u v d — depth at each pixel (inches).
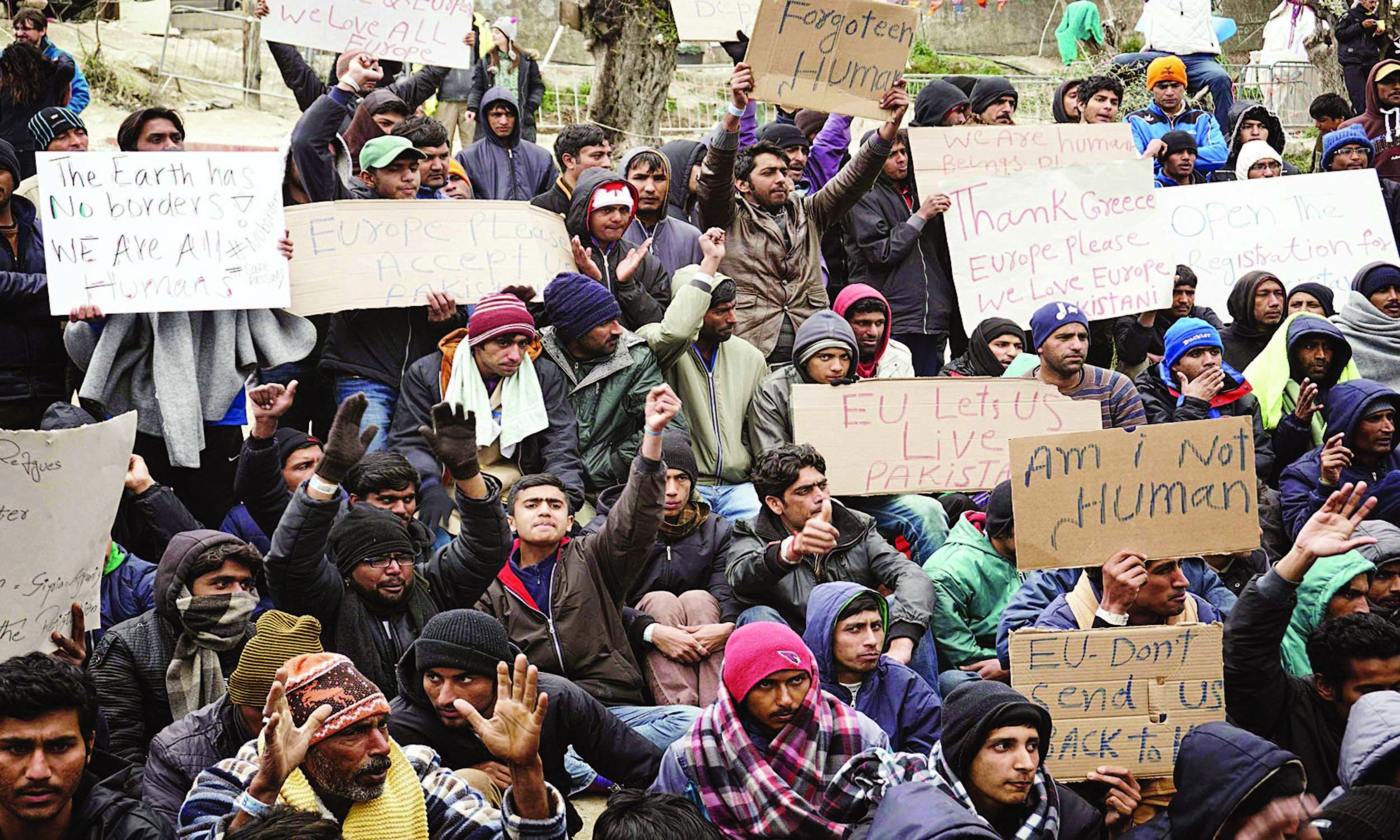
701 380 314.8
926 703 234.4
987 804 187.5
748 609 267.6
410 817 179.3
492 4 740.0
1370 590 269.6
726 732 196.2
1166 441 224.7
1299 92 711.1
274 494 258.5
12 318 292.4
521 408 290.5
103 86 642.2
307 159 314.5
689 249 350.9
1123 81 553.0
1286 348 349.4
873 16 334.6
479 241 319.9
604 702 245.9
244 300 292.0
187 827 172.7
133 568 249.4
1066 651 215.8
